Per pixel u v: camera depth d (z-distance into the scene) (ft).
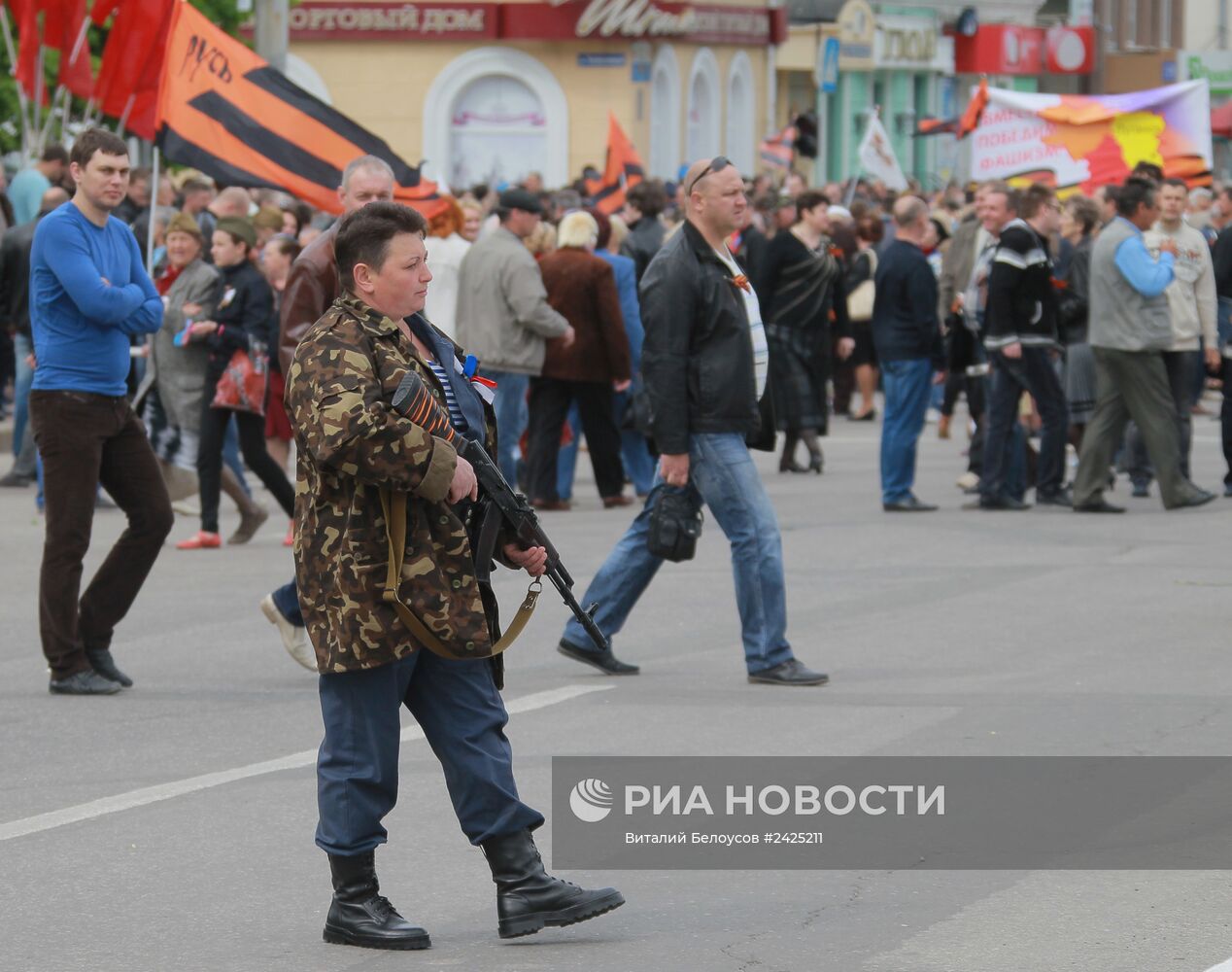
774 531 83.15
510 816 51.70
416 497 50.16
